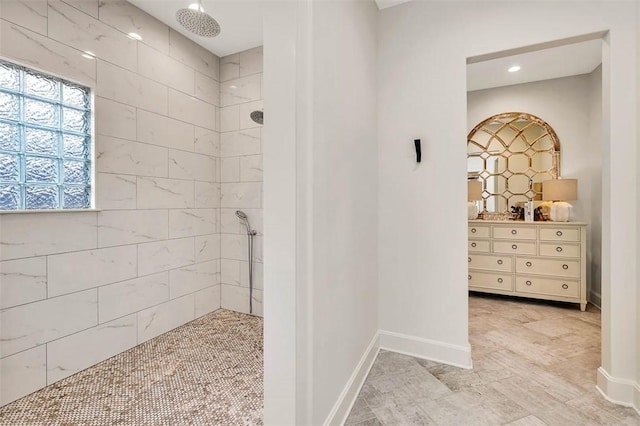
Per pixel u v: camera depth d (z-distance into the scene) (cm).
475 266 358
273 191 119
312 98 125
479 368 201
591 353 221
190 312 285
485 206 393
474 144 398
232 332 263
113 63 221
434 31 212
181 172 276
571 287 313
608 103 168
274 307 119
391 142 227
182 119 277
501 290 345
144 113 244
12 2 170
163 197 259
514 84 377
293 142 115
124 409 163
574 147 350
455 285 207
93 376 195
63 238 193
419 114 218
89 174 210
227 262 315
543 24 183
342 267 159
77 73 200
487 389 178
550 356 217
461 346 204
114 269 222
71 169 200
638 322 160
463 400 168
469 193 379
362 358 189
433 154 213
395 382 186
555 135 358
